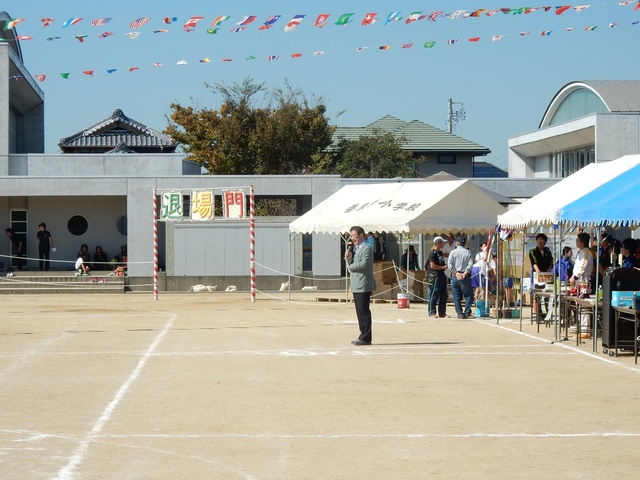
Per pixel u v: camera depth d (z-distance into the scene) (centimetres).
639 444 870
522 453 831
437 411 1035
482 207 2606
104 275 3716
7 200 3997
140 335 1873
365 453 832
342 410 1041
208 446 862
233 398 1120
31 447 859
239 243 3616
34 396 1140
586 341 1738
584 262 1808
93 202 4053
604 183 1530
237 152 5791
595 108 4441
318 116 5928
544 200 1739
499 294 2184
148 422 976
